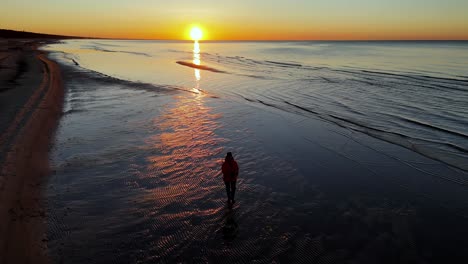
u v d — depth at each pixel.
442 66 44.09
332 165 11.38
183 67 46.50
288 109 19.53
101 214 7.92
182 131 14.87
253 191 9.38
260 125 16.05
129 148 12.50
